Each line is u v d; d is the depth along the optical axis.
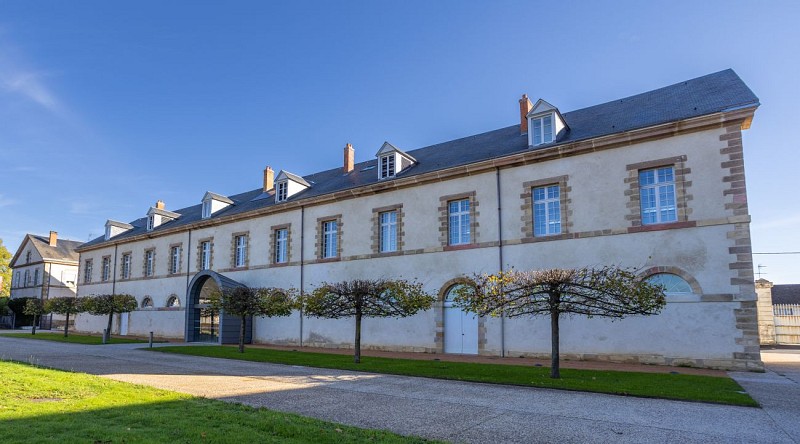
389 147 23.58
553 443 6.52
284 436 6.36
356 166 30.31
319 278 24.95
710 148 15.68
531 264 18.47
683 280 15.77
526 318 18.41
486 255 19.61
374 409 8.64
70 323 51.47
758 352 14.27
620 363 16.09
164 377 12.38
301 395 10.05
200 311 29.38
